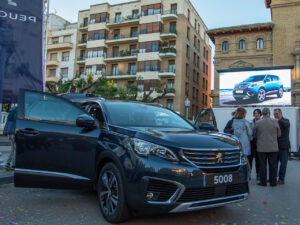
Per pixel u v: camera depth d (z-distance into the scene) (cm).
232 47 3131
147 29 3900
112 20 4319
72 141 396
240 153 371
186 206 307
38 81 729
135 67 4078
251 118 1519
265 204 466
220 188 329
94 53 4266
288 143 653
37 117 404
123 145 343
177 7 3897
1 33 686
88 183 387
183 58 3844
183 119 498
